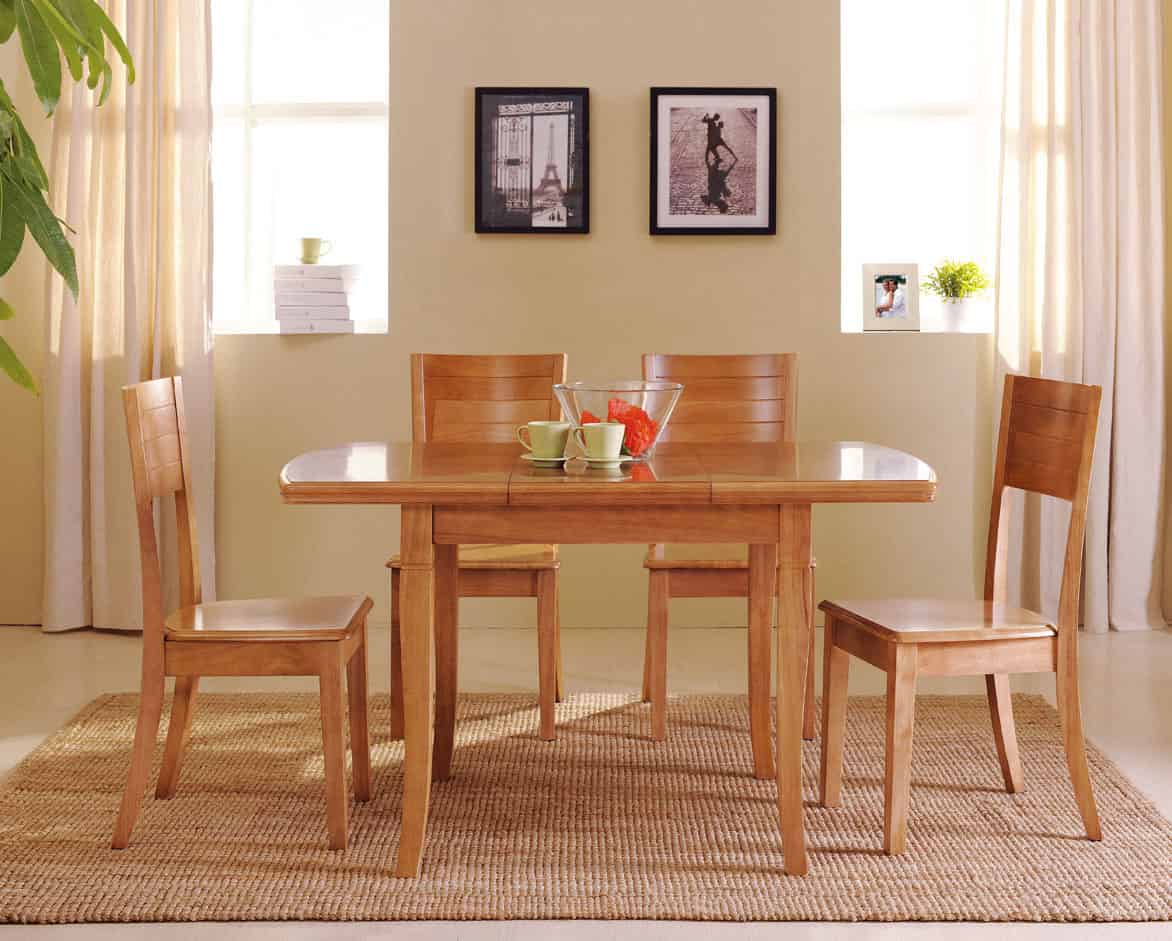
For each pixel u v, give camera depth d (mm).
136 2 4188
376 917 2213
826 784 2730
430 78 4328
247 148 4605
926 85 4684
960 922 2207
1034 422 2668
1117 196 4289
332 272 4344
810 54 4312
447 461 2592
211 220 4258
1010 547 4352
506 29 4320
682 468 2438
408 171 4344
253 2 4602
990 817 2668
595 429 2418
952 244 4711
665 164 4320
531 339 4383
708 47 4316
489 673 3854
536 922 2207
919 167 4699
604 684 3719
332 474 2338
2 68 4324
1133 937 2146
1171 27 4371
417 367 3523
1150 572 4391
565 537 2295
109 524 4309
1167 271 4438
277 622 2514
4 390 4438
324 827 2613
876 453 2725
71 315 4258
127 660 3990
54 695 3598
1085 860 2441
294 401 4379
